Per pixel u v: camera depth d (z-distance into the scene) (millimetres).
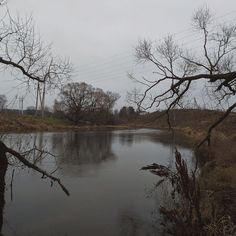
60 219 12578
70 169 22422
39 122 61781
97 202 14750
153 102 12703
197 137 37719
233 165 17625
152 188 17109
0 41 11344
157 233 11227
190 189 9992
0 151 11867
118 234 11156
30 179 18625
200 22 17250
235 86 11852
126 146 39281
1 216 12734
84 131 67312
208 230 9422
